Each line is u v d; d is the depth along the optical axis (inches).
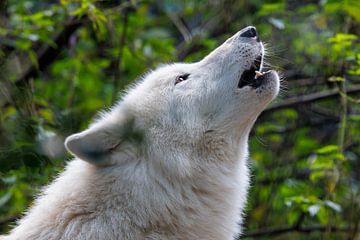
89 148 327.9
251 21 620.7
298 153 613.9
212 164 342.6
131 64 588.4
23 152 388.5
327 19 587.5
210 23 639.1
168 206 330.3
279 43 613.9
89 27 578.6
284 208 600.1
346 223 569.6
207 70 351.6
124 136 334.0
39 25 513.0
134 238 322.0
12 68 528.1
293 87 616.4
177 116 343.0
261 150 614.9
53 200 327.9
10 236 329.1
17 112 421.7
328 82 563.5
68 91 596.7
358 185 573.3
